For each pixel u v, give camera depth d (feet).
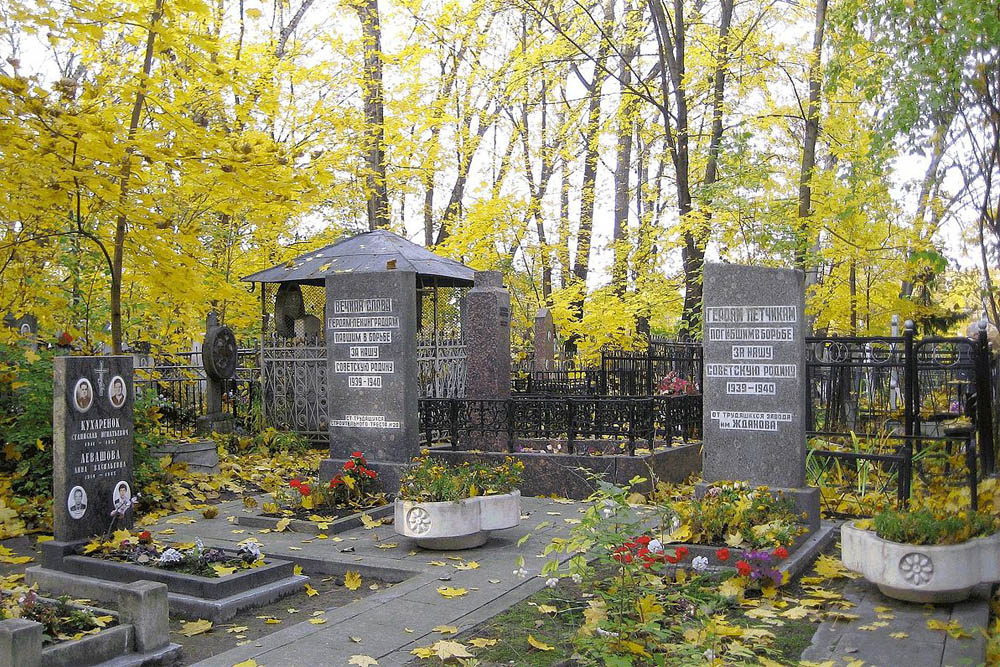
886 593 22.21
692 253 61.21
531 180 79.82
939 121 28.07
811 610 21.13
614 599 18.80
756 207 53.57
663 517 25.05
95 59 41.57
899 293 55.67
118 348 36.52
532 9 69.87
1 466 34.65
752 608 21.65
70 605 19.19
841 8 37.22
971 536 22.33
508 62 72.43
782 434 28.55
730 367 29.27
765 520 25.34
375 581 25.20
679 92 60.54
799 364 28.37
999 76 25.46
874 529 23.11
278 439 48.98
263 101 39.70
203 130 30.09
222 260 58.44
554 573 24.23
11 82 27.09
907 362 31.45
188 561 23.79
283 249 61.87
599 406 38.27
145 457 35.96
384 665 17.44
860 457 32.63
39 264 38.99
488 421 41.65
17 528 30.19
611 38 64.80
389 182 66.85
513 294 89.66
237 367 55.57
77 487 25.26
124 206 31.60
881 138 31.14
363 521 31.19
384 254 52.80
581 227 80.79
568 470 37.14
